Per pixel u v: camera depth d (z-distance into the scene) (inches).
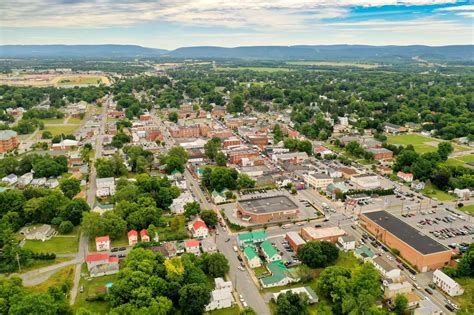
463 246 7475.4
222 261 6461.6
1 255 6796.3
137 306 5260.8
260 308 5743.1
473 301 5920.3
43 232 7632.9
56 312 5152.6
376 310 5216.5
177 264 6038.4
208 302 5580.7
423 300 5876.0
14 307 4928.6
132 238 7480.3
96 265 6550.2
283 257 7106.3
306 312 5506.9
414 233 7504.9
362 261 6953.7
